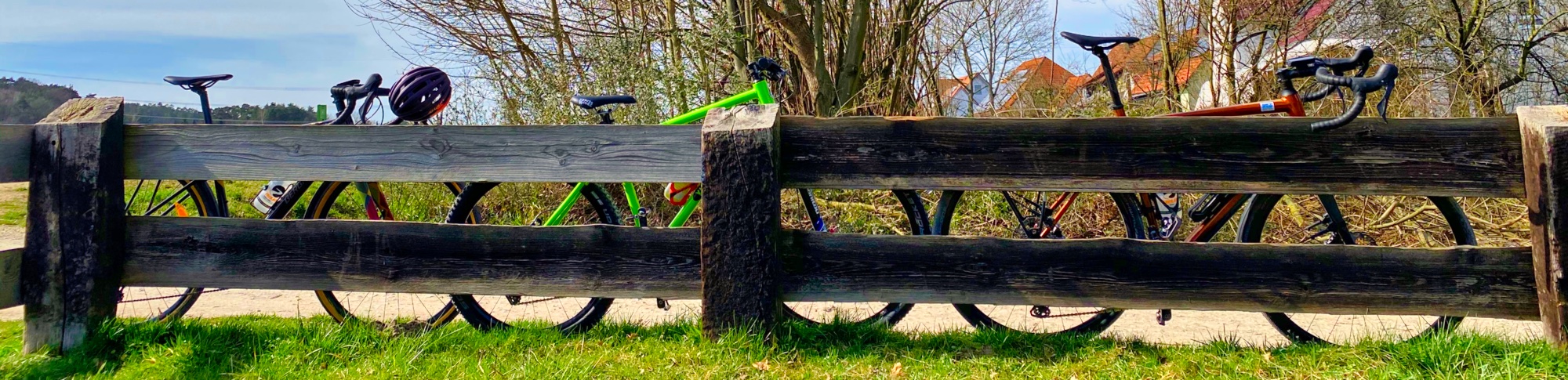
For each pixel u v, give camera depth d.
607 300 3.11
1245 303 2.75
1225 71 8.09
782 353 2.73
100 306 2.89
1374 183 2.66
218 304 3.89
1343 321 3.41
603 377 2.60
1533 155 2.57
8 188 8.21
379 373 2.63
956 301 2.80
